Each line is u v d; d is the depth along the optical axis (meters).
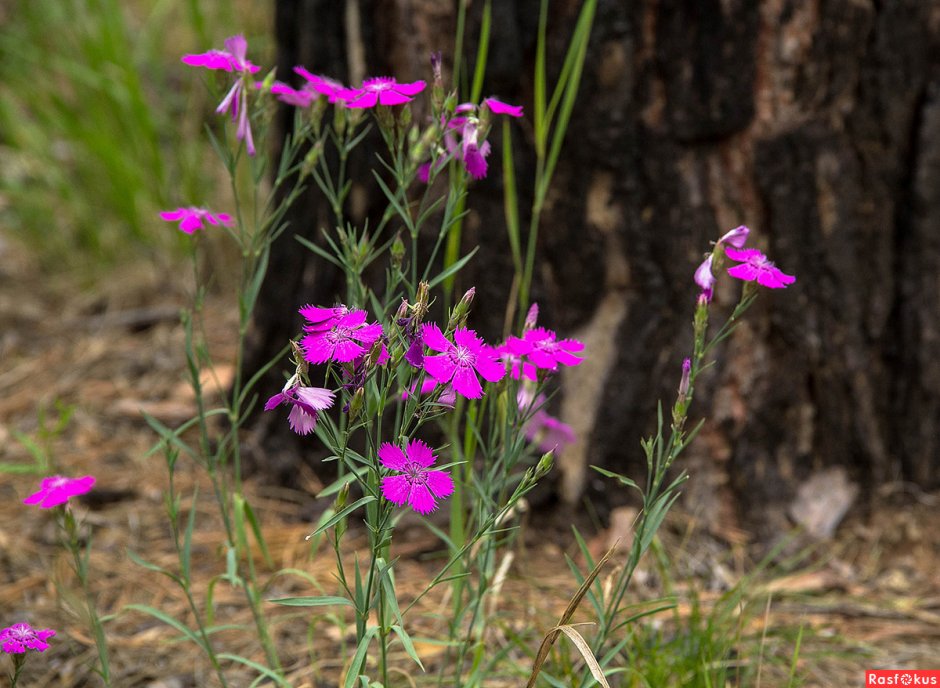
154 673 2.80
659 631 2.64
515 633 2.73
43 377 4.61
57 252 5.69
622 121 3.20
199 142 5.68
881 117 3.32
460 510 2.71
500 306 3.32
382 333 1.74
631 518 3.42
